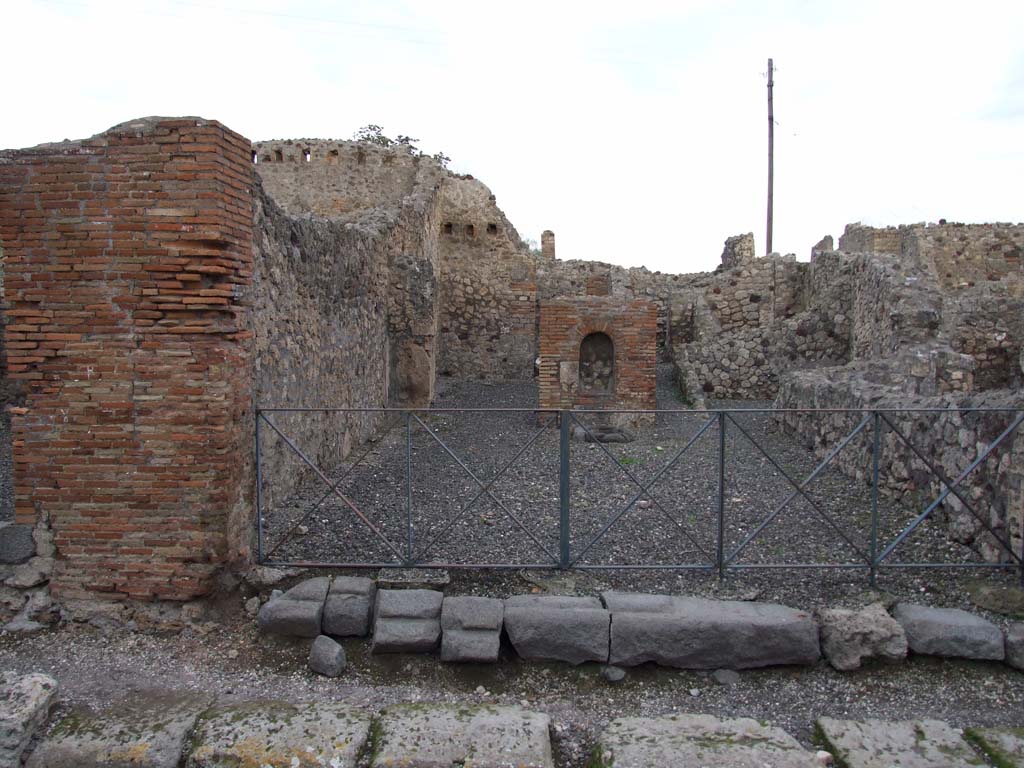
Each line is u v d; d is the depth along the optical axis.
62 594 4.95
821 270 17.81
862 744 3.95
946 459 6.57
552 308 13.20
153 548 4.90
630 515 7.21
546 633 4.68
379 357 12.91
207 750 3.81
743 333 16.70
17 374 4.86
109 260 4.77
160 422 4.84
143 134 4.69
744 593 5.25
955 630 4.68
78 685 4.41
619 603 4.86
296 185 20.41
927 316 12.40
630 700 4.50
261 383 6.74
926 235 21.83
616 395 13.19
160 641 4.85
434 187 19.03
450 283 20.58
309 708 4.20
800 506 7.57
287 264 7.58
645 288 23.11
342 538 6.30
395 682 4.58
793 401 11.76
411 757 3.79
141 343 4.82
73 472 4.89
